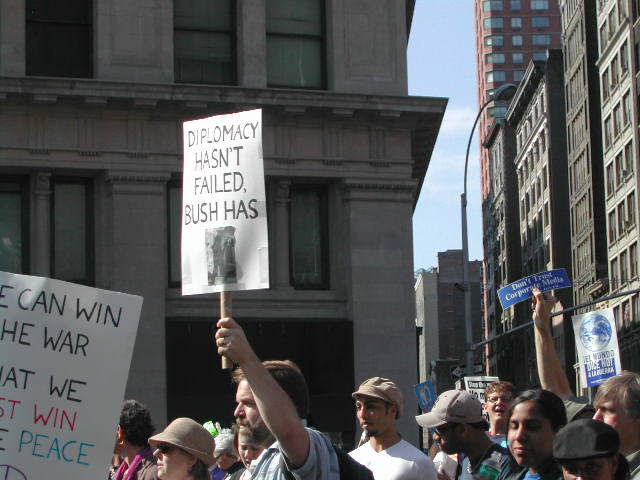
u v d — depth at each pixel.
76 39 36.62
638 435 8.34
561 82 118.56
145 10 36.62
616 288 97.94
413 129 38.03
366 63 38.00
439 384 60.22
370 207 37.59
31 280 9.21
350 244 37.31
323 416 36.69
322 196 38.16
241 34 37.31
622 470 6.94
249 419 7.86
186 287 8.57
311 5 38.47
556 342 117.12
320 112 37.03
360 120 37.53
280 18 38.19
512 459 9.95
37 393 9.12
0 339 9.12
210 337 36.09
